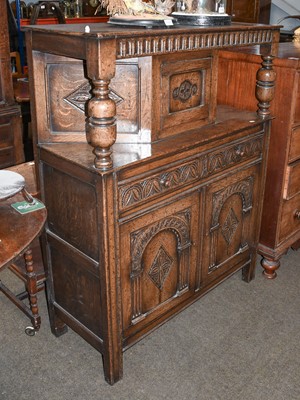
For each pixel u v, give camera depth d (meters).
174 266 1.98
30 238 1.36
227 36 1.79
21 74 4.11
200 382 1.91
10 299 2.22
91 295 1.81
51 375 1.94
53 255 1.94
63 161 1.65
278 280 2.62
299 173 2.46
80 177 1.59
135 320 1.87
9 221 1.45
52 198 1.81
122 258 1.70
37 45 1.61
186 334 2.19
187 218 1.93
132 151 1.68
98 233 1.62
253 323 2.27
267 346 2.12
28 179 2.27
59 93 1.70
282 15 5.29
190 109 1.91
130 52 1.46
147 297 1.89
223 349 2.10
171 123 1.84
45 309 2.36
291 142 2.32
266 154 2.28
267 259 2.59
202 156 1.88
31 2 4.93
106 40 1.36
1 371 1.96
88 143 1.76
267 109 2.18
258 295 2.48
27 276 2.01
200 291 2.19
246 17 4.89
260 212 2.41
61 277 1.95
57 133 1.76
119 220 1.62
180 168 1.79
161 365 2.00
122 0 1.71
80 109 1.72
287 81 2.20
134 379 1.93
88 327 1.91
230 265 2.35
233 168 2.10
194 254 2.06
